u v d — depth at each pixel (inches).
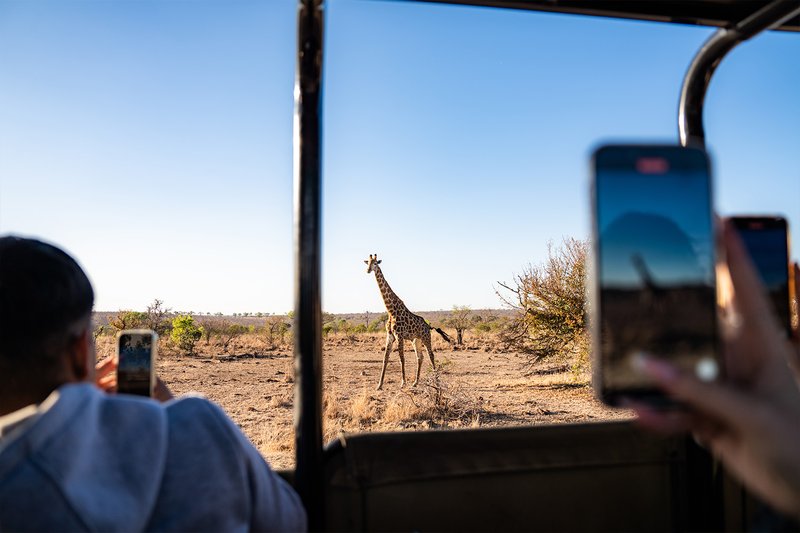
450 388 380.8
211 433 39.4
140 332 52.6
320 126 47.5
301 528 44.2
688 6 52.0
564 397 385.1
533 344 437.4
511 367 608.4
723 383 21.1
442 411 341.4
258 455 44.4
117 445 35.3
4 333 36.4
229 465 38.6
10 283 36.6
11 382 37.4
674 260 30.7
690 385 20.9
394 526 50.0
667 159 31.9
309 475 46.3
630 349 29.5
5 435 34.2
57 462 32.0
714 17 53.1
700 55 55.7
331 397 367.6
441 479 51.3
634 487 55.1
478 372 560.4
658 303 30.0
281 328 1190.9
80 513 31.5
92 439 34.3
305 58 47.1
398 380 516.4
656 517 55.4
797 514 20.5
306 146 46.8
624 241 30.8
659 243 30.7
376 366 654.5
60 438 32.6
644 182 31.7
